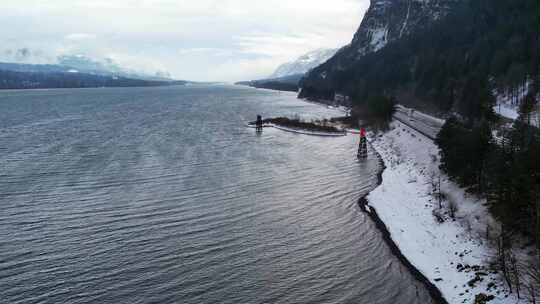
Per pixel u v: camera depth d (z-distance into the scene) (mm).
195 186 63219
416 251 42938
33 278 35906
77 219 48875
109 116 158000
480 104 89688
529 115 79812
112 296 33688
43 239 43375
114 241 43281
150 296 33906
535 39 127250
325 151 96500
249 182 66562
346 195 61812
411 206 55438
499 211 41562
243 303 33438
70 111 179000
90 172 69625
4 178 65125
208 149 92750
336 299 34438
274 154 90250
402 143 94062
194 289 35125
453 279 36844
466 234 43469
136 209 52656
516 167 40969
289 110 195500
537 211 36625
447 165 60719
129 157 81875
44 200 55125
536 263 34594
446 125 67062
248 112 183000
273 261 40375
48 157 80750
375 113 126125
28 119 144875
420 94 154500
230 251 42031
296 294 34969
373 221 51375
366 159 87812
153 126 128750
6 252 40312
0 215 49594
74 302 32750
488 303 32094
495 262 36375
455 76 137500
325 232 47719
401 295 35156
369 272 38875
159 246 42500
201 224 48625
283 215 52562
